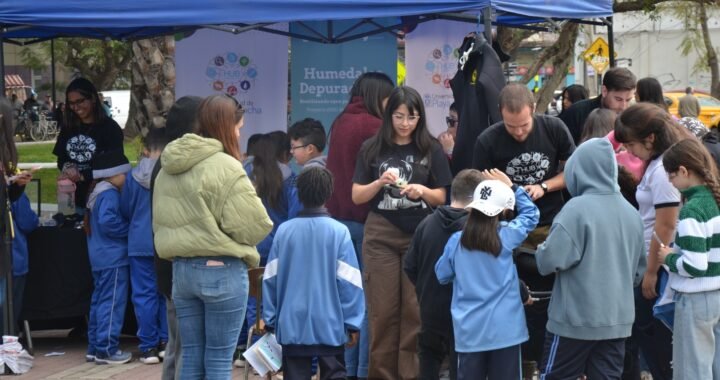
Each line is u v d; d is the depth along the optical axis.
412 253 6.04
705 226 5.45
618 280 5.46
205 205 5.46
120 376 7.50
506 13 7.69
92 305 8.01
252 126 9.77
